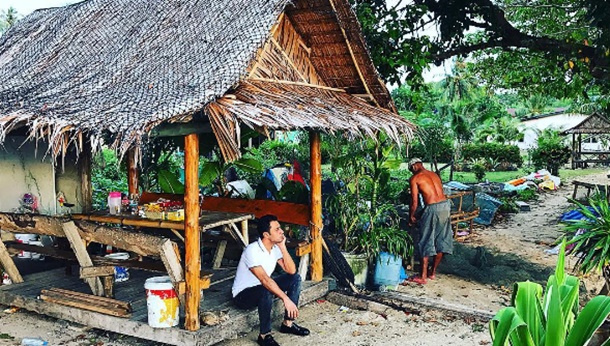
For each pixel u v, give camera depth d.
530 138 47.38
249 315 6.31
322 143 9.73
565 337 3.45
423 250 8.62
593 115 33.69
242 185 11.11
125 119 5.09
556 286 3.46
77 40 8.02
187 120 5.31
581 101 32.16
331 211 8.46
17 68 7.96
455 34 11.42
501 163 32.88
